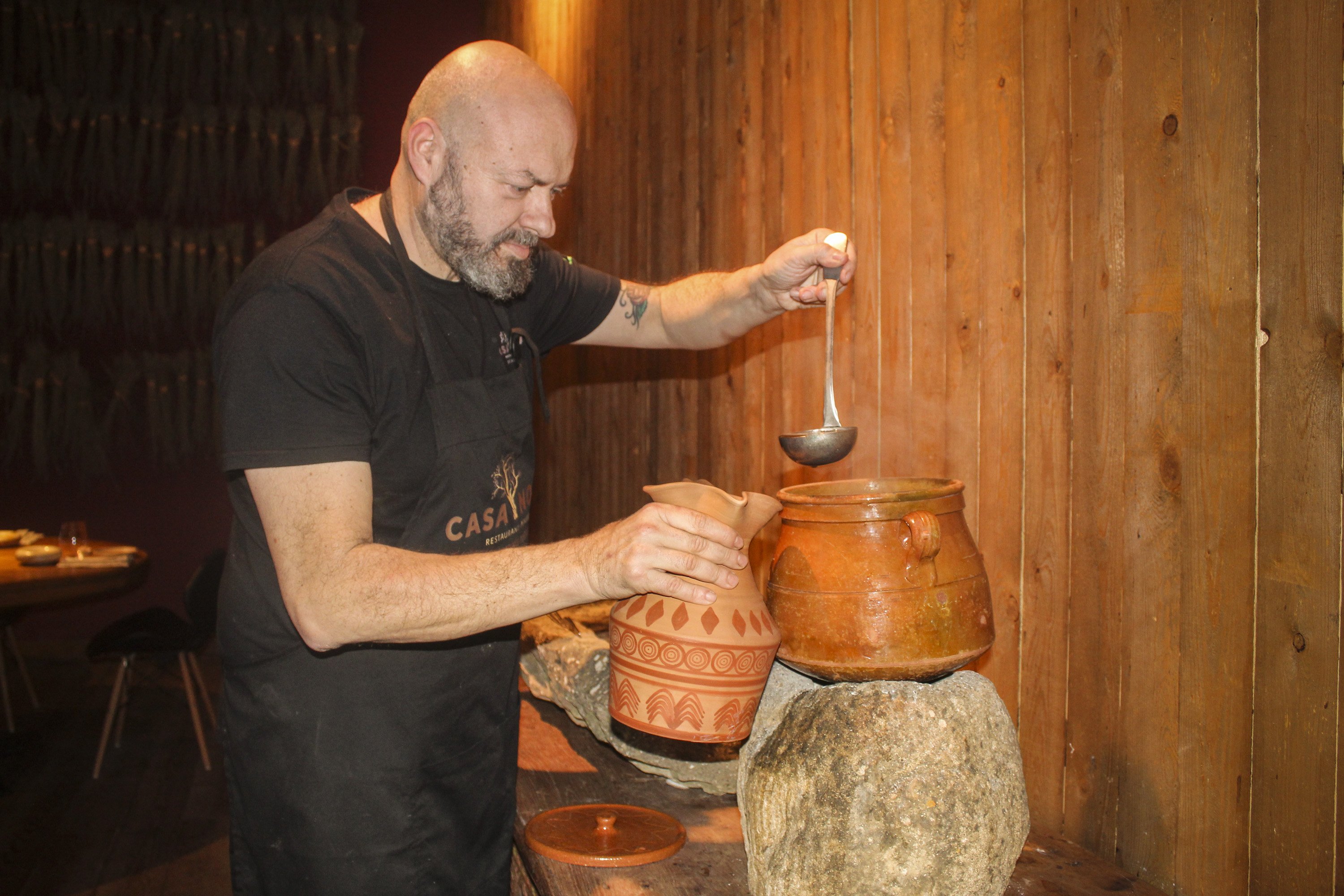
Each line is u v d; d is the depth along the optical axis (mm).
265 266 1220
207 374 5219
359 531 1111
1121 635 1353
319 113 5254
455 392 1323
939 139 1659
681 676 1086
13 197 5000
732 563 1079
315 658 1294
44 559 3316
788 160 2119
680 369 2719
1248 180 1158
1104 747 1385
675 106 2688
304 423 1109
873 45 1818
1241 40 1161
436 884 1389
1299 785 1117
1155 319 1283
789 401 2137
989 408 1570
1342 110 1052
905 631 1142
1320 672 1091
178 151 5137
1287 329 1117
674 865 1426
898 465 1783
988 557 1587
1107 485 1366
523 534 1474
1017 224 1505
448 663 1371
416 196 1274
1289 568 1123
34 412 4988
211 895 2721
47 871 2850
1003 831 1184
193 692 3652
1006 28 1513
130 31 5094
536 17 4086
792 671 1400
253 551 1320
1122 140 1323
